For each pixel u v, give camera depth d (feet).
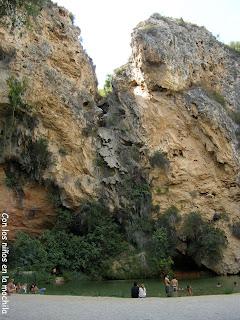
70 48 129.39
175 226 126.41
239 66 168.66
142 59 143.64
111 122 136.36
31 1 75.66
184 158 135.95
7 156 110.63
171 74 141.28
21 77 110.93
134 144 134.10
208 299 62.90
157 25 152.35
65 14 132.98
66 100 120.16
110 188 122.72
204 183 134.92
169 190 132.26
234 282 103.96
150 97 141.18
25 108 111.24
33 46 117.39
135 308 53.72
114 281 108.37
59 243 113.39
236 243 128.88
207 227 126.41
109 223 119.34
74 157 120.06
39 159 113.39
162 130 138.31
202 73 155.02
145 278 114.11
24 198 115.34
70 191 116.37
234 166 136.36
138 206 125.59
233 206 134.62
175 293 80.84
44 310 51.57
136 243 119.85
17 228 115.24
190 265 129.49
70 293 83.05
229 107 154.92
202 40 161.89
